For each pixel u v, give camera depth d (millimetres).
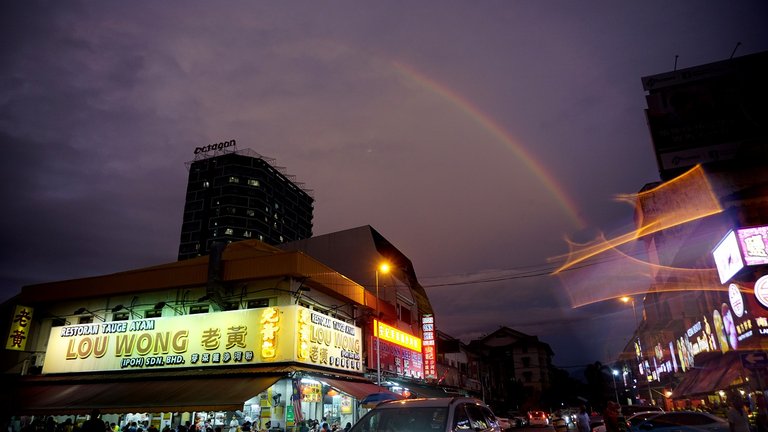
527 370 82062
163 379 20109
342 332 23281
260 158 111750
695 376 31156
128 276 23547
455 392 42438
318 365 20750
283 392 20188
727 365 24844
